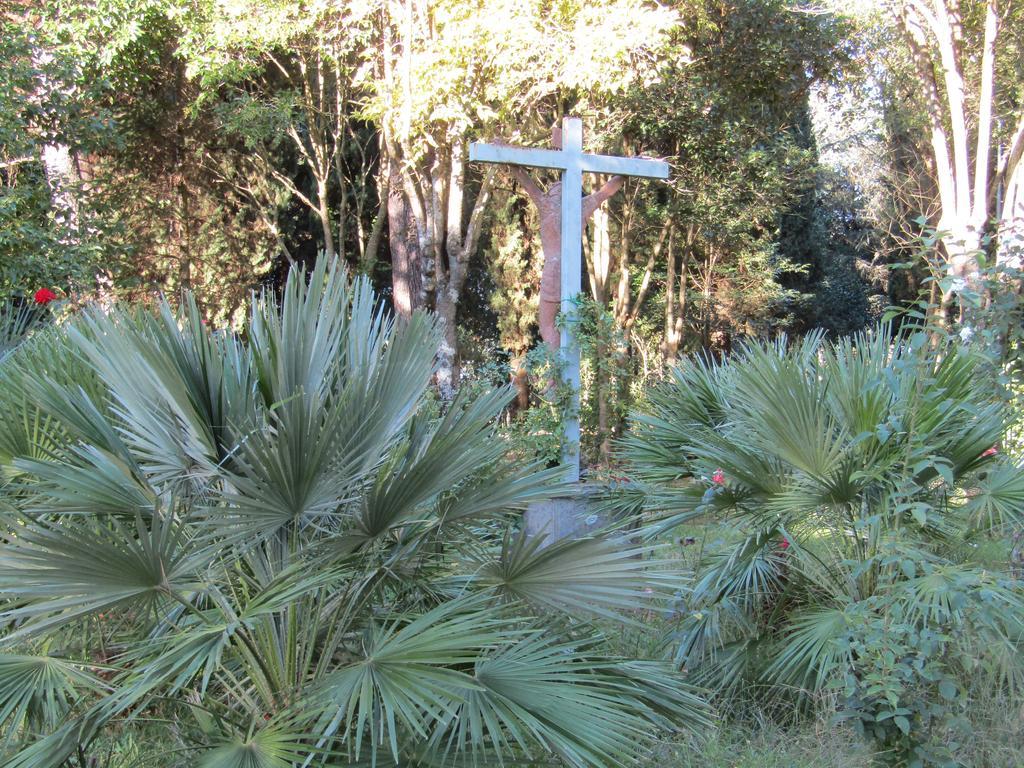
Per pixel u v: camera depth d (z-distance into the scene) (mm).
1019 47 13789
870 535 3961
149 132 16375
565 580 3242
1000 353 3990
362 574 3137
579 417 7867
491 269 18188
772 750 3916
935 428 3842
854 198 22953
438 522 3195
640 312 19781
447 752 2719
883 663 3221
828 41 14055
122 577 2641
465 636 2750
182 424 3105
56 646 3322
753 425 4141
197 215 17578
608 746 2758
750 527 4426
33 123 10789
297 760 2600
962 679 4008
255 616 2758
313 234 19031
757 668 4301
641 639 4504
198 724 3008
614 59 10266
